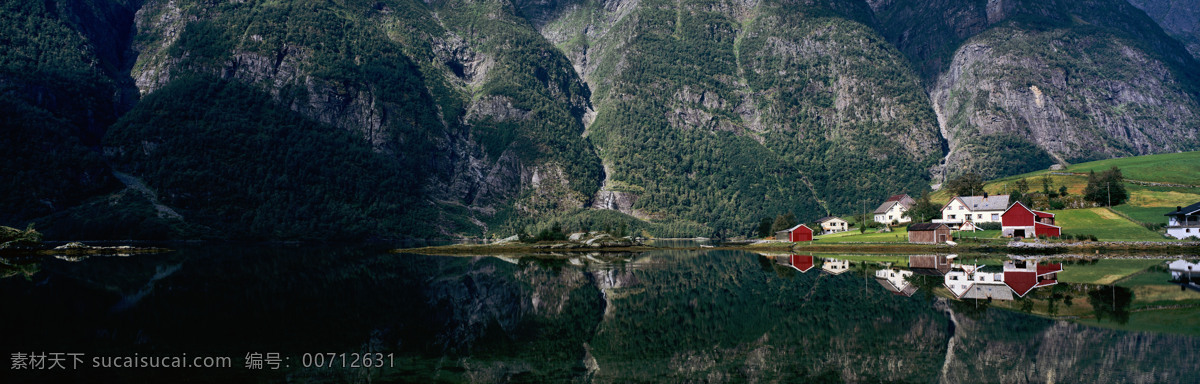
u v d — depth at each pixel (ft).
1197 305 165.78
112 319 156.46
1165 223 422.41
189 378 103.30
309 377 104.88
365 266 341.21
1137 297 181.06
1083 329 138.62
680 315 173.78
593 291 228.43
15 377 102.58
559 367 115.14
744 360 120.37
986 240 417.28
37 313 164.25
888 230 533.14
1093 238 390.83
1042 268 275.59
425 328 151.94
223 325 150.20
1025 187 587.68
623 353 127.34
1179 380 99.19
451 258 426.51
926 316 159.63
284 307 179.93
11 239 451.94
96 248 477.77
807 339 138.10
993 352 120.78
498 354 125.70
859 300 189.47
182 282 244.22
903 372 108.47
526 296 214.48
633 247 571.28
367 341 135.23
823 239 528.63
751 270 301.63
